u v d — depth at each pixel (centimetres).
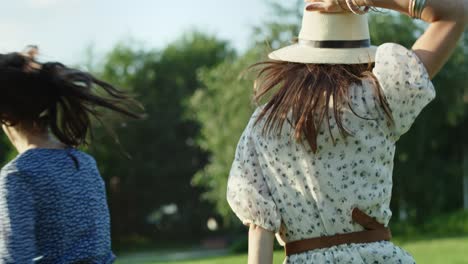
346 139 300
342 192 300
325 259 301
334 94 300
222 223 5459
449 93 3241
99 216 329
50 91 330
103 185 339
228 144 3506
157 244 5369
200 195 5425
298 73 308
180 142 5391
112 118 351
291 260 308
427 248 2366
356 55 307
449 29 299
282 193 307
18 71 325
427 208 3547
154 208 5384
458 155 3647
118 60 5500
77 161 329
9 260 304
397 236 3422
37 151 325
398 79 296
